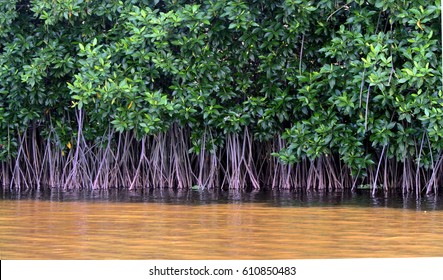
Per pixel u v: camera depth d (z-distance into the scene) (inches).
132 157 503.5
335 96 425.1
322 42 445.1
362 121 428.1
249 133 486.0
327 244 286.7
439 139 424.2
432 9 393.4
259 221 343.0
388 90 413.4
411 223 334.3
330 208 387.2
